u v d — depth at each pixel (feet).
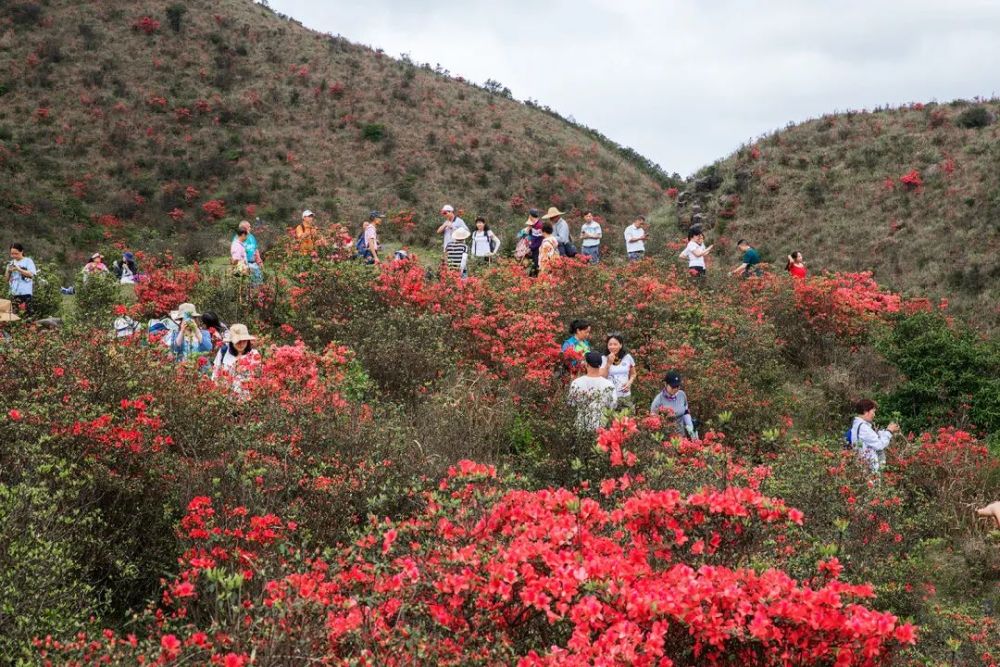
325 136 141.69
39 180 112.47
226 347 28.48
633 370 31.99
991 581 24.45
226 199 118.52
